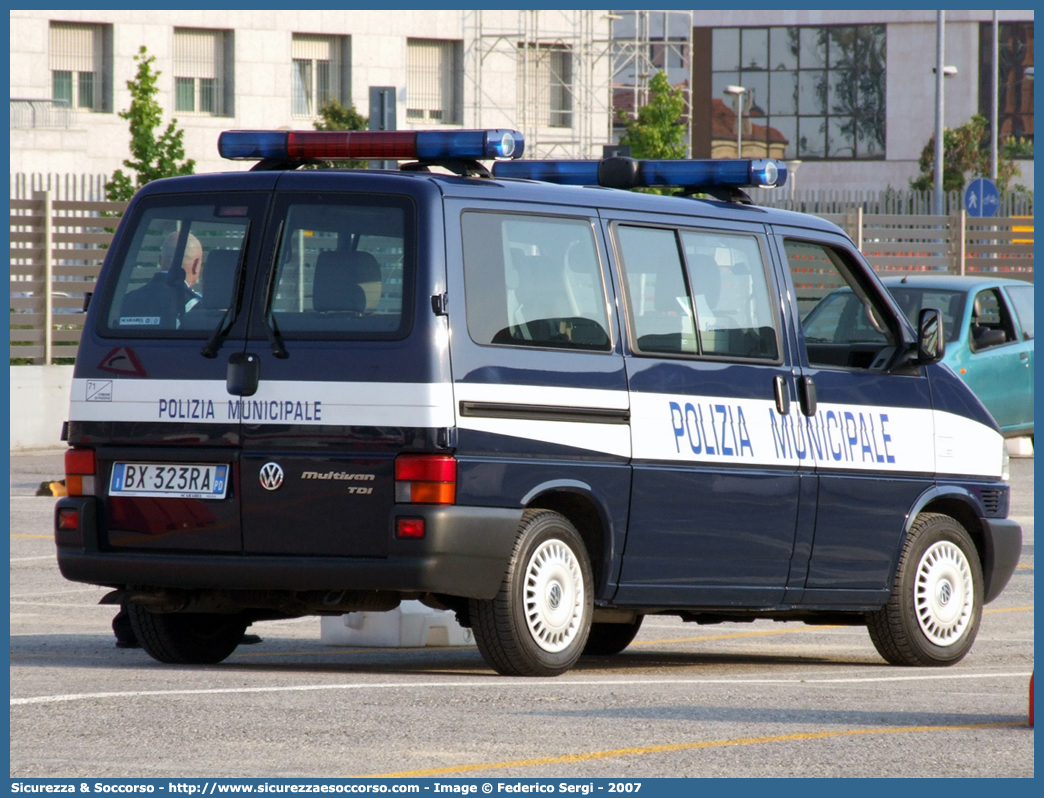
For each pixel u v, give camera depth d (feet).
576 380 104.53
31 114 620.08
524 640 101.91
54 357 298.56
